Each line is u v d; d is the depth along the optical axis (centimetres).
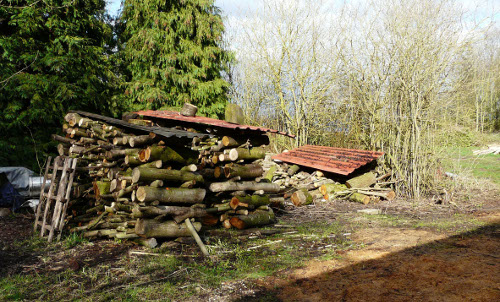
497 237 618
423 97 1081
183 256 562
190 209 641
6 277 481
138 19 1789
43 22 1234
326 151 1381
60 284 453
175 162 661
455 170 1241
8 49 1116
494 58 2444
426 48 1068
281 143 1847
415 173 1079
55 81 1216
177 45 1833
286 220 844
